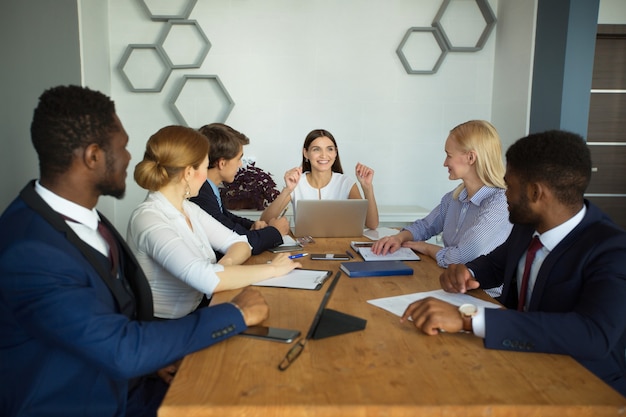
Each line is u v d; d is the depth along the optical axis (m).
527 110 3.48
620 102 4.11
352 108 3.97
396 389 0.94
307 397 0.90
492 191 2.04
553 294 1.26
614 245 1.20
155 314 1.65
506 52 3.78
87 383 1.10
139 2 3.74
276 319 1.29
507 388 0.95
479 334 1.15
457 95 4.01
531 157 1.27
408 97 3.99
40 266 1.00
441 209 2.42
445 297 1.48
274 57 3.88
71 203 1.14
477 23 3.94
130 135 3.88
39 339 1.06
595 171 4.19
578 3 2.98
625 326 1.11
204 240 1.84
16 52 2.60
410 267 1.84
